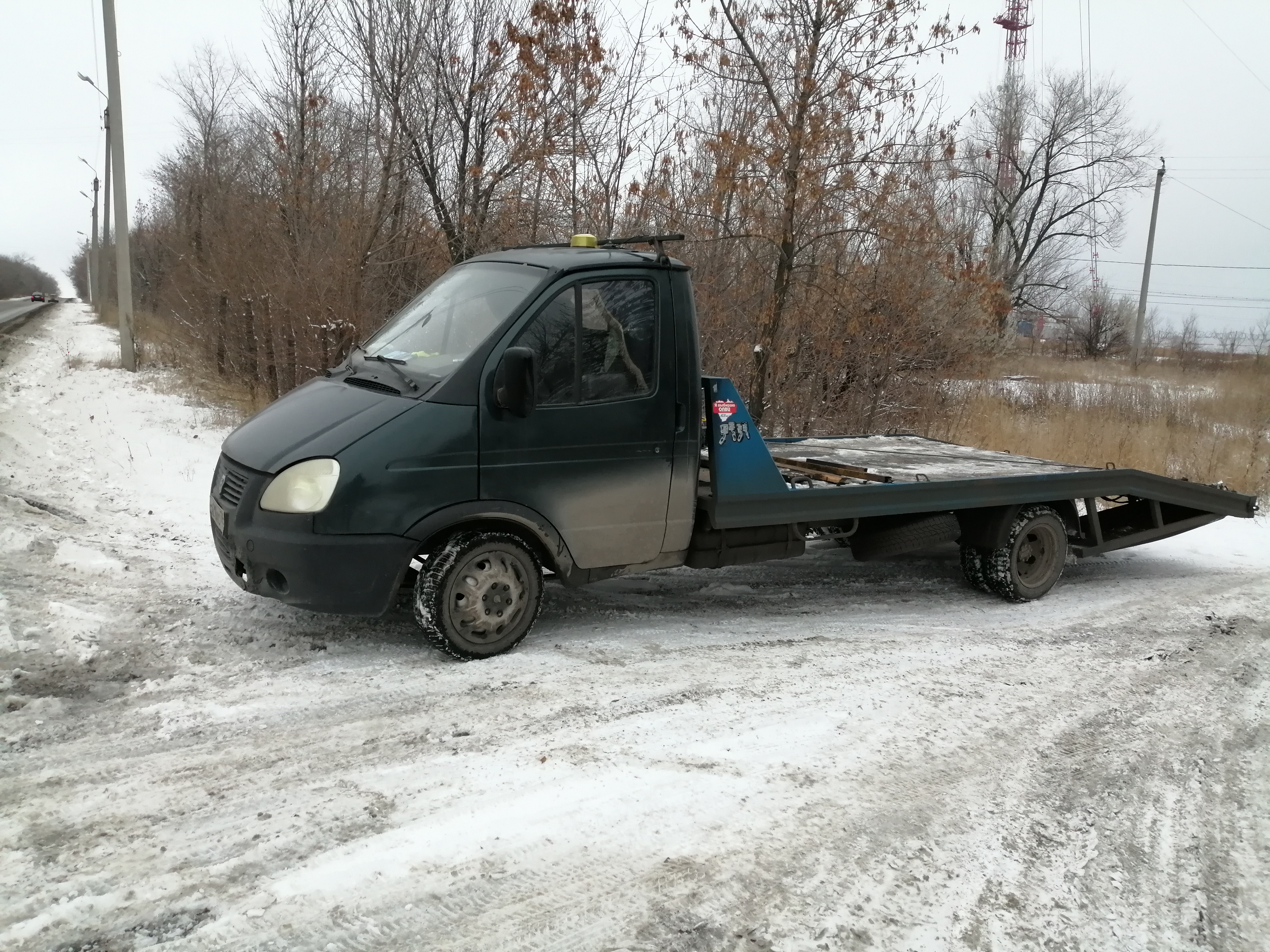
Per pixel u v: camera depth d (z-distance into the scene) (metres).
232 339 16.05
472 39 13.09
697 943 2.74
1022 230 41.41
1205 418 15.55
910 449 8.33
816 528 6.13
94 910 2.71
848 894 3.00
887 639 5.62
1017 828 3.46
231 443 5.02
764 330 11.41
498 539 4.80
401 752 3.79
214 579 5.94
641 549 5.23
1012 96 38.16
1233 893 3.14
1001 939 2.83
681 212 11.31
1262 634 6.03
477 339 4.77
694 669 4.90
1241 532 9.39
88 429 11.30
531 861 3.08
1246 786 3.89
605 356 4.97
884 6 10.02
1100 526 7.78
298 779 3.54
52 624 4.83
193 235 23.91
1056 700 4.75
